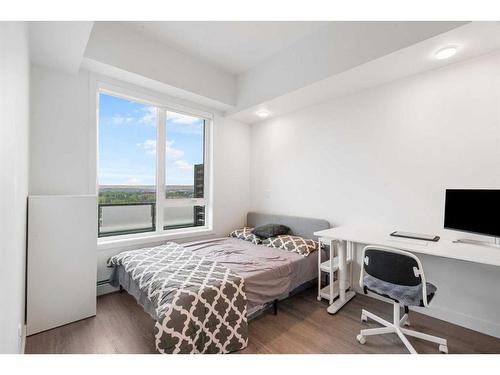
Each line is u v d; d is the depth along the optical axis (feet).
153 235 10.67
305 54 9.05
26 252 6.35
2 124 2.52
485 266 6.69
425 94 7.84
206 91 10.99
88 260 7.30
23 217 5.20
